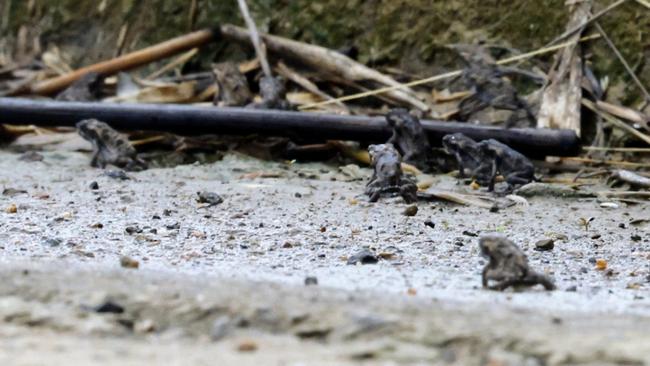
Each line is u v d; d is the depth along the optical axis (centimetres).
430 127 1647
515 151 1509
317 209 1347
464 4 1925
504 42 1883
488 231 1229
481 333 655
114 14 2347
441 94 1877
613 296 847
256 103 1784
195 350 639
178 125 1717
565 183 1577
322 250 1085
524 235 1206
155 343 662
